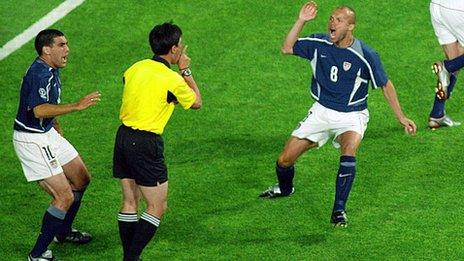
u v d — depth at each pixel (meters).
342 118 39.88
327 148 45.06
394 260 37.31
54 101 36.75
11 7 57.81
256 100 49.34
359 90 39.78
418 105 48.81
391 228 39.28
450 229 39.06
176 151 45.31
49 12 57.28
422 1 57.59
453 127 46.78
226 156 44.88
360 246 38.22
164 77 35.66
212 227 39.69
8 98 49.81
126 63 52.78
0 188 42.62
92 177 43.25
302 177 43.09
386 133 46.34
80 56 53.38
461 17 45.69
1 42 54.75
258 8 57.12
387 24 55.62
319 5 57.22
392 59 52.66
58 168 37.19
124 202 36.78
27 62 53.06
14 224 40.09
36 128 37.09
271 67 52.00
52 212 36.88
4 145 45.88
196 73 51.62
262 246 38.38
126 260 36.38
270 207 41.00
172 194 42.00
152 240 38.91
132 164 35.94
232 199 41.59
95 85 50.88
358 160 44.16
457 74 49.78
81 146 45.78
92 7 57.56
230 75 51.44
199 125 47.38
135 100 35.75
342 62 39.22
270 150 45.28
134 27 55.81
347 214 40.28
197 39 54.53
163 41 35.88
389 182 42.47
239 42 54.22
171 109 36.19
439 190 41.75
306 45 39.66
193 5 57.50
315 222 39.88
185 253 38.06
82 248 38.69
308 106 48.78
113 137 46.53
